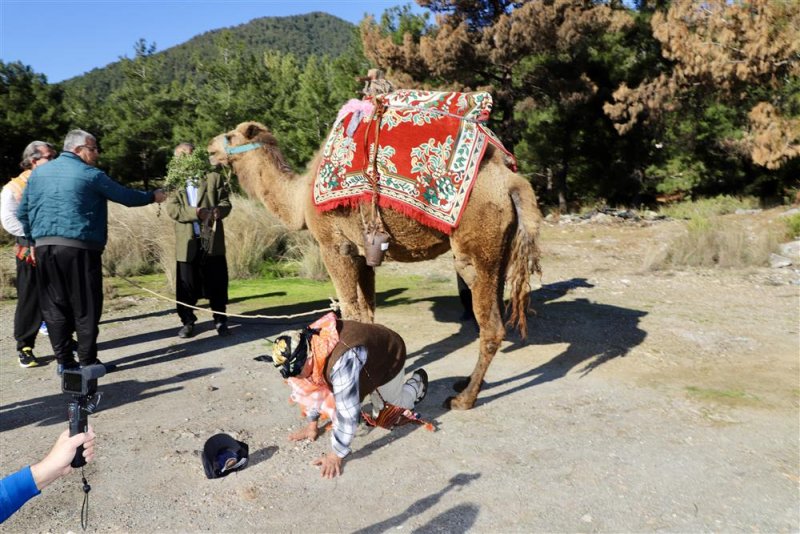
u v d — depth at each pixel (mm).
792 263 11094
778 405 5156
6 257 11516
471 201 4844
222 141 6031
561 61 23219
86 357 5652
